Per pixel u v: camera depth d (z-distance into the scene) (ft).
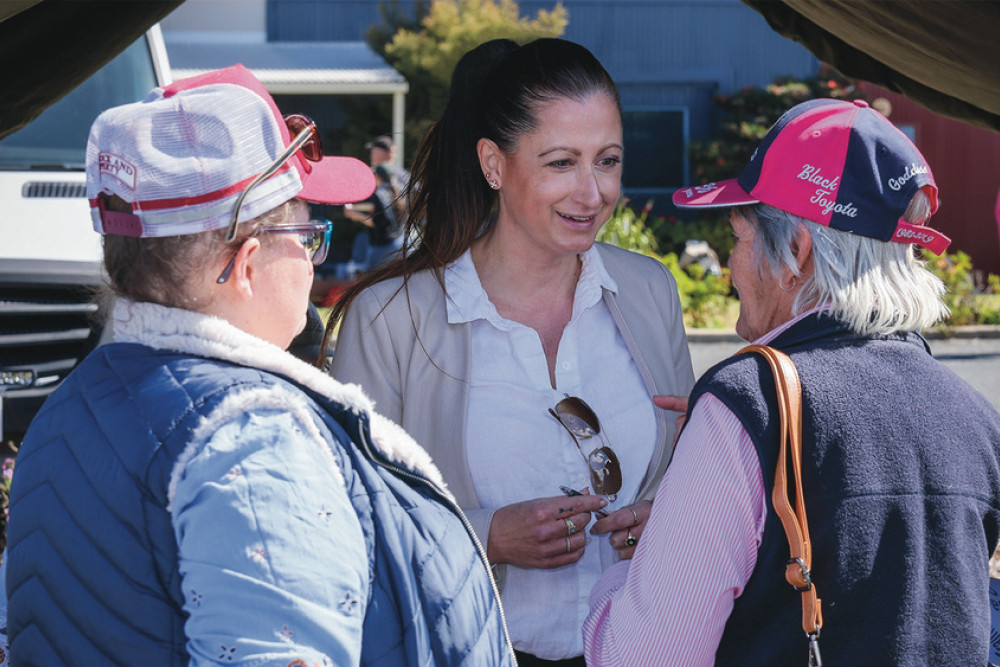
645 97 57.62
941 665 4.96
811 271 5.49
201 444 3.90
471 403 7.33
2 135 9.36
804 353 5.19
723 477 4.99
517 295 7.63
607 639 5.47
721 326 38.22
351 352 7.50
